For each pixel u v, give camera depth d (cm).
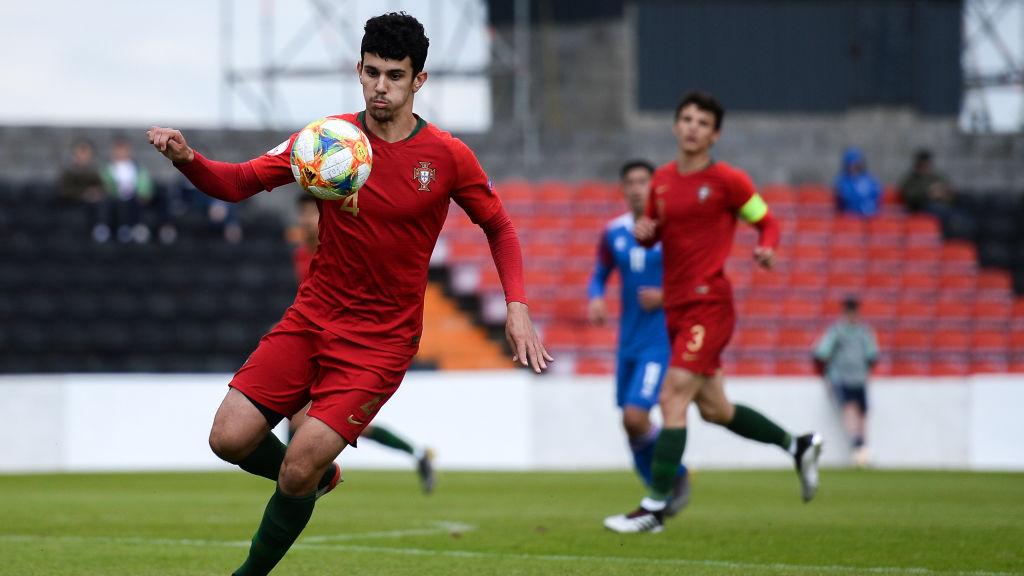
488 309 7719
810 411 6550
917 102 9631
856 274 7988
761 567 2406
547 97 9488
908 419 6631
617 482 5188
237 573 1898
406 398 6303
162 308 7400
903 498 4266
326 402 1861
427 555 2608
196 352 7312
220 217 7894
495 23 9606
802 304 7694
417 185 1900
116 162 7756
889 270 8106
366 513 3703
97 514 3656
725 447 6481
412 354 1948
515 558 2547
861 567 2412
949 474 5775
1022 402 6625
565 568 2388
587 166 8925
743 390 6525
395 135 1912
